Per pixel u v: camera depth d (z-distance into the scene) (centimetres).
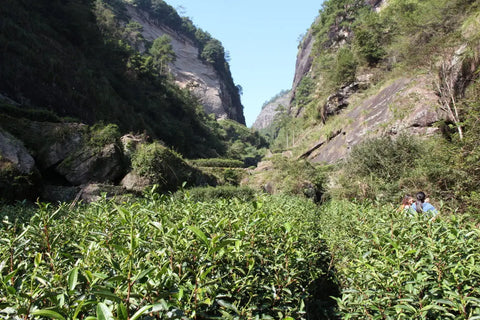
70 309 122
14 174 895
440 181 830
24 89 2180
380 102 2162
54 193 1013
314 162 2627
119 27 7244
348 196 1084
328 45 5909
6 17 2589
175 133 4472
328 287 364
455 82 1348
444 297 187
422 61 1608
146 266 151
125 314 103
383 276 198
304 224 343
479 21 1438
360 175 1109
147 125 3712
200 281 156
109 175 1185
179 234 167
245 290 193
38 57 2433
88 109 2650
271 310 217
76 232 230
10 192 866
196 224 197
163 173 1287
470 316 162
